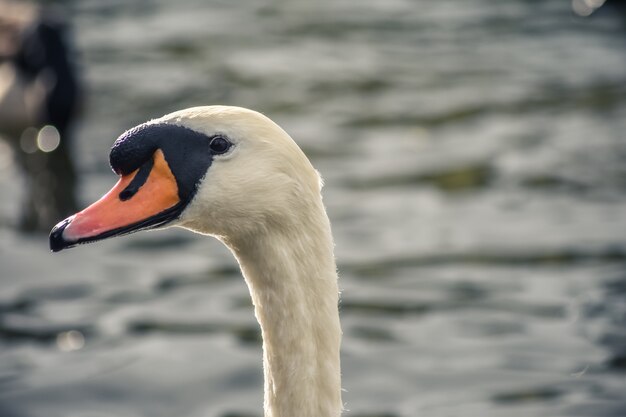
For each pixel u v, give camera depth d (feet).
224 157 18.93
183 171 18.94
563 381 34.71
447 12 85.76
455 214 49.34
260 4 88.94
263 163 18.92
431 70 71.77
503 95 66.54
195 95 68.18
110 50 77.30
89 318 40.55
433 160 56.29
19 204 54.54
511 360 36.19
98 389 34.99
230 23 83.35
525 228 47.47
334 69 72.18
